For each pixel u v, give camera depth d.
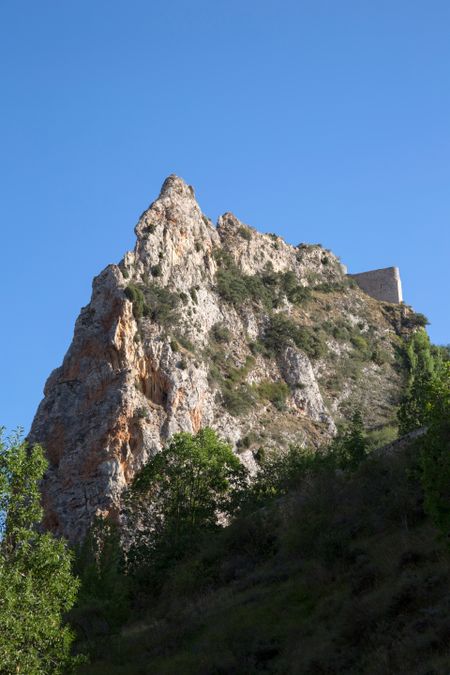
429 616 35.44
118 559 69.06
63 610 42.62
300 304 152.12
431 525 44.84
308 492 57.84
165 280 128.50
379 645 35.94
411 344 153.12
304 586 45.97
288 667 38.06
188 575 56.56
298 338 140.88
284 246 164.75
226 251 150.38
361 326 156.50
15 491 37.44
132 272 125.19
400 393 141.50
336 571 45.38
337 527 51.09
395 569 41.53
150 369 113.88
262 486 74.88
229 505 73.25
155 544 68.19
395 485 51.12
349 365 144.38
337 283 165.12
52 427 110.69
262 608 45.75
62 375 116.12
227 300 139.25
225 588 53.09
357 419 82.69
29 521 37.34
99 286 121.75
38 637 35.09
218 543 60.34
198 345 124.69
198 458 75.69
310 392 132.50
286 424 124.69
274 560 53.84
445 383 40.78
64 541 38.41
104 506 99.88
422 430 62.66
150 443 105.56
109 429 106.38
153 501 76.44
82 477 104.00
